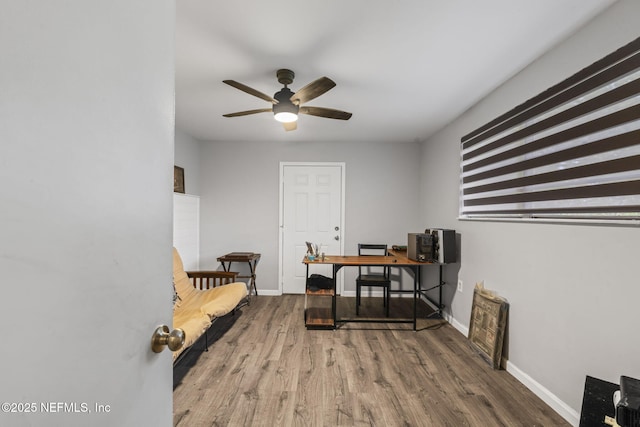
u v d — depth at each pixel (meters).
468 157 3.06
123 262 0.54
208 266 4.46
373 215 4.50
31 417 0.37
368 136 4.14
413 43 1.88
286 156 4.49
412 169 4.48
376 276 3.89
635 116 1.42
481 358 2.51
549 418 1.78
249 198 4.50
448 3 1.53
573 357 1.73
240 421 1.73
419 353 2.59
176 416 1.77
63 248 0.41
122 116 0.53
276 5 1.55
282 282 4.51
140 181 0.59
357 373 2.26
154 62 0.64
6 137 0.33
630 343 1.43
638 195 1.41
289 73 2.22
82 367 0.44
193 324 2.25
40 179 0.37
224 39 1.85
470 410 1.84
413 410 1.84
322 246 4.51
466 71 2.24
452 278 3.31
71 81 0.42
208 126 3.72
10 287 0.34
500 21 1.67
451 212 3.40
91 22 0.45
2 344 0.33
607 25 1.56
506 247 2.36
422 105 2.93
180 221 3.91
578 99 1.76
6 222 0.33
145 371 0.61
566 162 1.83
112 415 0.51
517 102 2.27
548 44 1.89
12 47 0.34
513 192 2.33
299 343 2.78
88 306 0.46
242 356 2.51
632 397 1.20
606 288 1.55
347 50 1.97
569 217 1.78
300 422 1.73
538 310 2.01
